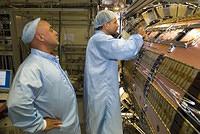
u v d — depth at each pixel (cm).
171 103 135
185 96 119
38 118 145
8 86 272
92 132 232
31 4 414
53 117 158
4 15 386
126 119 280
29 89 140
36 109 148
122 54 203
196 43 134
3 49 398
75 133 172
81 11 422
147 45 246
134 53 205
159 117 154
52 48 163
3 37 394
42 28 154
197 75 114
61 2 419
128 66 354
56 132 160
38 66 149
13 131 263
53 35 159
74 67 510
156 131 162
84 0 411
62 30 507
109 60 220
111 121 228
